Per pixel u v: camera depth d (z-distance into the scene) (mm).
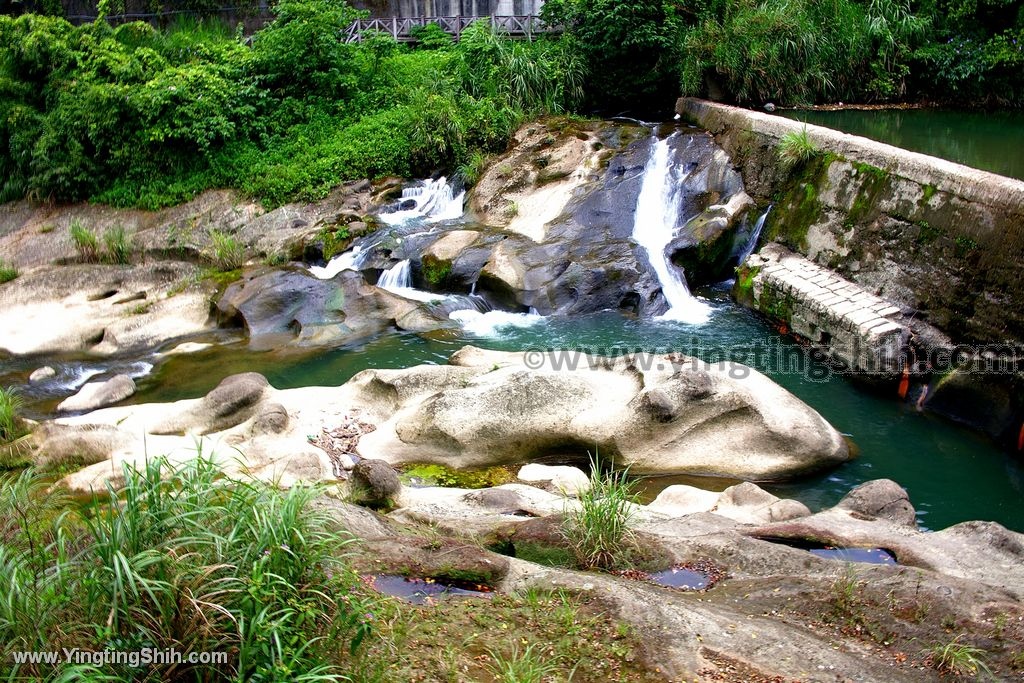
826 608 5043
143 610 3807
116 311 12914
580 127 16516
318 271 14266
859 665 4516
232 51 19266
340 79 18344
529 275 12828
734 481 8016
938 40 19938
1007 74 19062
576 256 13164
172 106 17375
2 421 9000
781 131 13656
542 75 18078
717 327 11977
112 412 9250
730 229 13453
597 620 4785
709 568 5598
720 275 13641
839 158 12391
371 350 11758
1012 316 9023
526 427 8367
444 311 12742
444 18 21859
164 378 11039
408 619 4730
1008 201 9344
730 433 8242
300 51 18250
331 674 3949
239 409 8953
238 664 3895
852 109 18516
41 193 17547
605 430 8203
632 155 15422
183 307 12844
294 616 4059
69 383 11070
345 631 4266
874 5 19609
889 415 9516
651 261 13164
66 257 15125
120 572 3648
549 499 6953
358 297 12602
